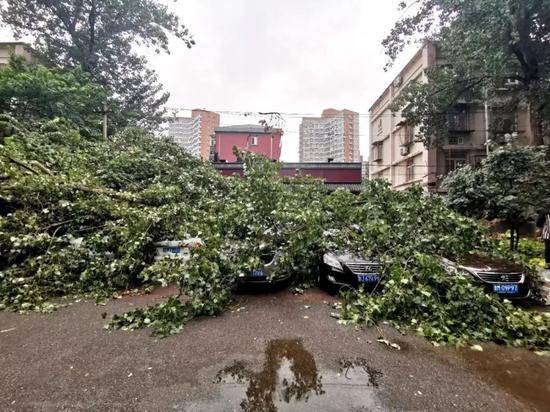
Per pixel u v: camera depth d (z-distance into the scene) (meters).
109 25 16.80
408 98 14.19
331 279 4.40
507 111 13.67
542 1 8.43
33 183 4.91
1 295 3.94
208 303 3.64
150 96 20.34
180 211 5.17
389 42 12.97
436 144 14.90
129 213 5.06
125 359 2.61
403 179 21.78
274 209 4.73
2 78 9.60
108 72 18.09
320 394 2.18
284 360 2.66
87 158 7.16
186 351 2.78
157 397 2.11
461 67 12.14
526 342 3.05
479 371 2.55
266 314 3.73
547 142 11.40
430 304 3.45
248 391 2.21
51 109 10.27
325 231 4.75
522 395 2.23
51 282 4.23
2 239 4.26
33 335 3.05
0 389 2.17
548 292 4.83
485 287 3.97
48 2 15.02
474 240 4.45
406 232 4.50
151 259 4.80
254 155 5.21
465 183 8.13
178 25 17.09
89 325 3.31
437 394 2.21
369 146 29.20
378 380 2.38
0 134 7.15
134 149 7.68
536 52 10.28
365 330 3.32
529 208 7.64
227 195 6.32
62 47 16.16
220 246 4.09
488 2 8.60
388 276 4.02
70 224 5.05
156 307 3.49
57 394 2.12
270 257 4.53
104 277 4.48
